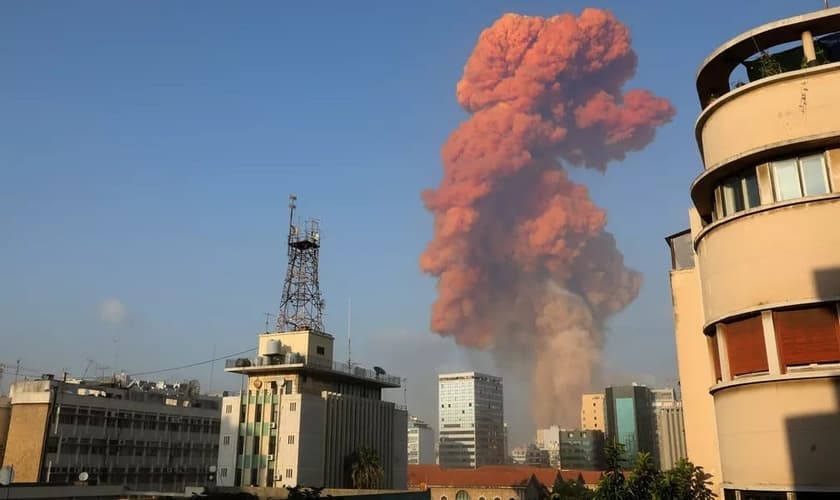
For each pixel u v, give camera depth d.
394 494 81.00
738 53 28.92
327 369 106.88
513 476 163.62
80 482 87.75
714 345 27.83
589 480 168.12
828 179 24.48
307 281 118.12
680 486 31.89
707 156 28.70
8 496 68.12
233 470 100.50
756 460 24.11
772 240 24.94
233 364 107.38
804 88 25.27
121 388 135.50
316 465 99.75
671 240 38.25
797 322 24.14
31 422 107.25
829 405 22.62
